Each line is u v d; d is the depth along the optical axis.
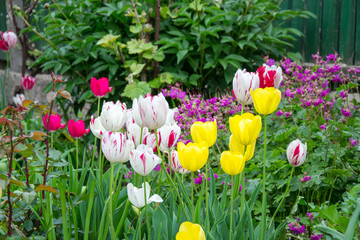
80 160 4.02
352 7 4.46
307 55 4.99
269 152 2.95
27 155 2.02
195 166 1.56
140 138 1.95
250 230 1.77
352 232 1.73
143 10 4.47
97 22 4.59
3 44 4.68
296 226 2.42
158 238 1.72
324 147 2.91
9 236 1.88
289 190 2.79
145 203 1.67
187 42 4.26
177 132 1.84
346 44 4.55
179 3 4.59
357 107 3.28
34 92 6.53
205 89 4.61
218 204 1.96
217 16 4.16
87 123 4.38
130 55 4.64
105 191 2.18
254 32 4.51
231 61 4.20
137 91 3.98
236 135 1.55
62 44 5.59
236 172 1.57
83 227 2.05
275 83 1.85
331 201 2.94
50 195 2.11
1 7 7.15
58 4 4.69
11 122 1.87
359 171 2.95
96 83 2.21
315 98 3.00
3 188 1.82
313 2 4.87
